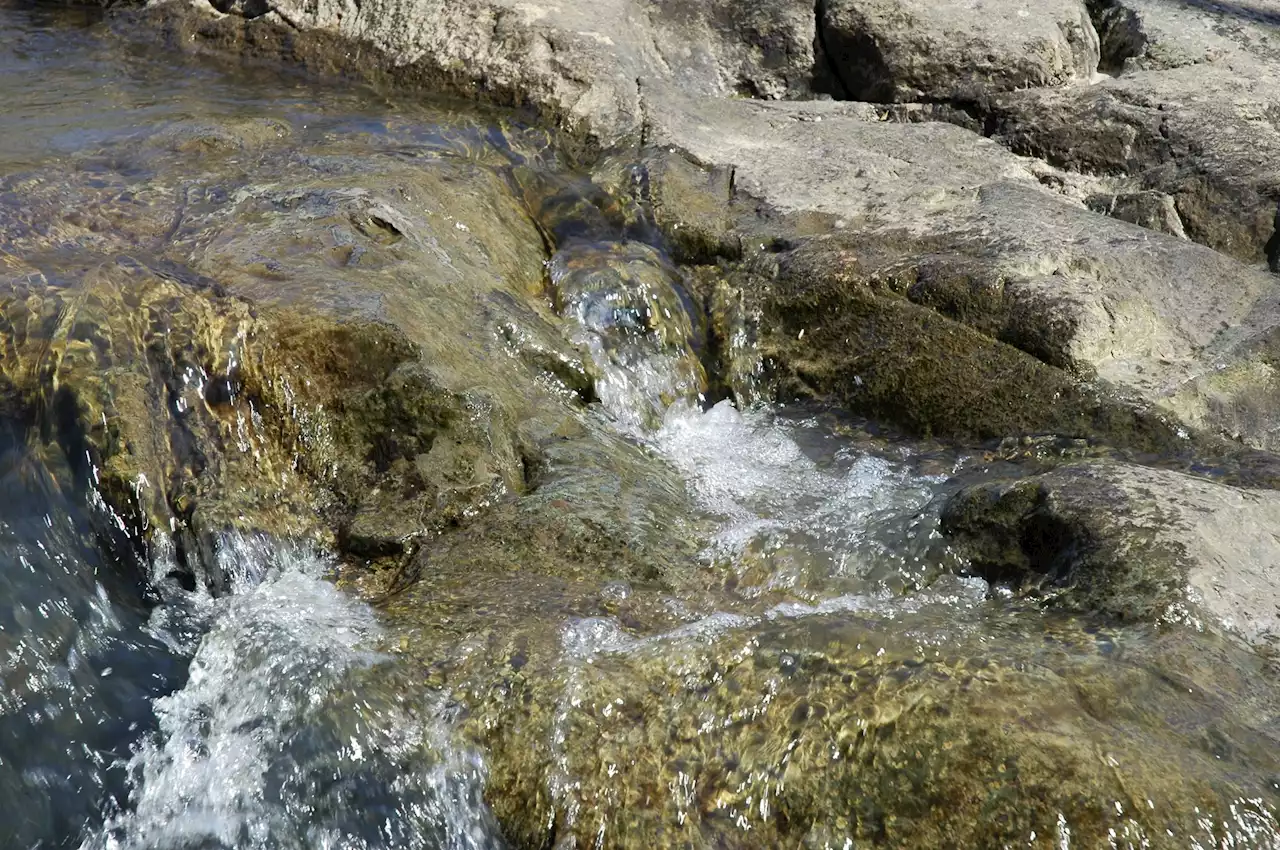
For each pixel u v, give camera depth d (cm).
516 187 633
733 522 454
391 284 495
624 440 502
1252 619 364
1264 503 413
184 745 352
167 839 336
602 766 335
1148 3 774
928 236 571
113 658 375
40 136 627
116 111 680
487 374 482
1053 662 344
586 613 385
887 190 625
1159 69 725
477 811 338
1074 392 500
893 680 336
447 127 680
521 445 465
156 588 402
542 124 704
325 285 478
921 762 318
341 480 443
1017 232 564
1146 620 367
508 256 572
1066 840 300
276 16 789
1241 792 303
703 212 620
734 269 593
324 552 426
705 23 780
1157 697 333
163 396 426
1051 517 412
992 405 514
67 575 388
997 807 307
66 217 524
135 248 505
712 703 343
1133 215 625
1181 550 386
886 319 544
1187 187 625
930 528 443
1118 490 418
